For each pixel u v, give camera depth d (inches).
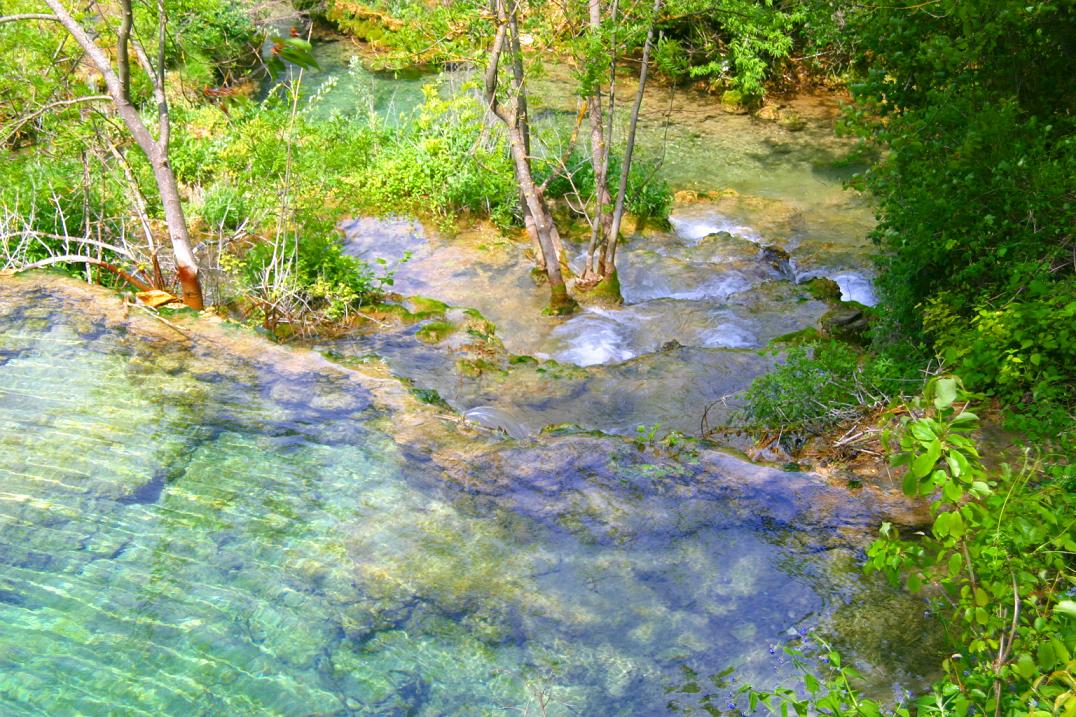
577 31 454.9
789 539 205.9
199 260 438.6
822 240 534.6
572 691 167.8
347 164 497.0
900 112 358.0
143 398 258.8
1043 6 306.7
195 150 547.8
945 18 335.9
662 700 165.6
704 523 211.0
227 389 265.6
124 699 163.6
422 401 262.8
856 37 385.1
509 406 324.5
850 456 238.8
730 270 486.6
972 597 135.1
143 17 405.4
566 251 514.3
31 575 192.4
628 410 320.5
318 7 930.1
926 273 337.1
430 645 177.6
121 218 419.8
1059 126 337.1
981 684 123.1
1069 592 142.3
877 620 181.5
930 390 120.3
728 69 761.0
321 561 199.0
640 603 188.9
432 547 203.9
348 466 231.5
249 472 228.5
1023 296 281.9
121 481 223.0
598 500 218.8
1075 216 297.1
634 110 427.2
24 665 169.8
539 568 198.4
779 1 488.7
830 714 127.3
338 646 177.0
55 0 341.4
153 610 184.2
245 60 770.2
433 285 469.1
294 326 392.8
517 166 433.1
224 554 200.5
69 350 281.4
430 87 575.5
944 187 314.5
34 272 334.0
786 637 179.0
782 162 661.9
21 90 404.8
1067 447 215.9
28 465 227.1
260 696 165.0
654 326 420.8
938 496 215.9
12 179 414.9
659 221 547.8
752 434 270.1
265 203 440.1
